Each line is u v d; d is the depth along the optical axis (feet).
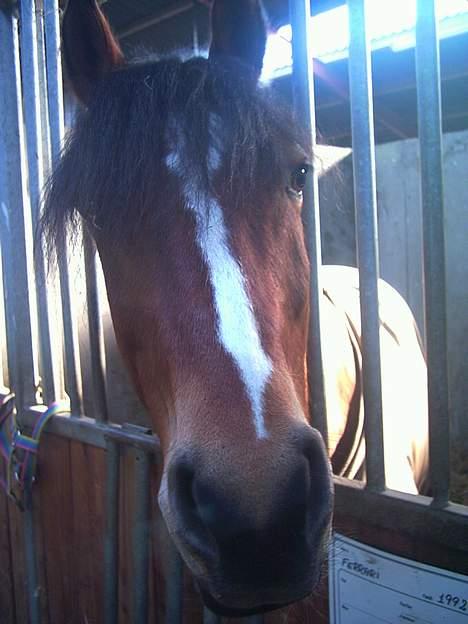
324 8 11.01
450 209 13.24
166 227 3.35
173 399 3.24
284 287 3.54
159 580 5.63
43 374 6.86
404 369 7.85
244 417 2.80
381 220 14.47
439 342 3.63
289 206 3.89
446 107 21.38
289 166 3.97
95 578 6.47
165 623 5.65
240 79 3.81
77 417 6.33
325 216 13.69
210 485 2.67
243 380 2.90
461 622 3.63
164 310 3.26
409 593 3.86
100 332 5.76
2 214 7.27
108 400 7.77
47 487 6.98
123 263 3.59
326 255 13.87
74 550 6.72
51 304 6.70
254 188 3.46
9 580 8.03
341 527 4.29
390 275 14.49
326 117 21.77
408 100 20.12
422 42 3.48
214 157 3.44
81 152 3.71
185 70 3.80
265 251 3.42
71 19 4.61
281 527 2.60
